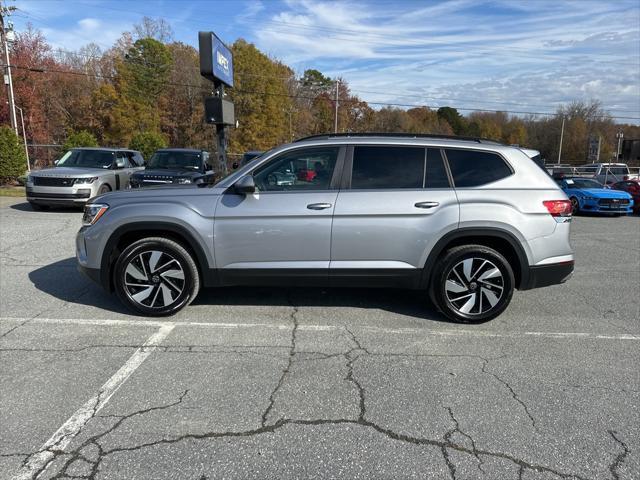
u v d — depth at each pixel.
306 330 4.25
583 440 2.66
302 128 63.81
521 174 4.42
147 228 4.36
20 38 38.34
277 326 4.34
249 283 4.45
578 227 12.27
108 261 4.45
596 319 4.72
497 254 4.34
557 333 4.30
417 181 4.36
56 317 4.47
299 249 4.32
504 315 4.80
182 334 4.10
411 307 4.95
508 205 4.30
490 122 98.62
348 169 4.37
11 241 8.07
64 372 3.36
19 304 4.84
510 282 4.38
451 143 4.47
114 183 12.57
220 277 4.42
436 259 4.39
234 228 4.31
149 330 4.18
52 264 6.50
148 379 3.28
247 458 2.46
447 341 4.07
